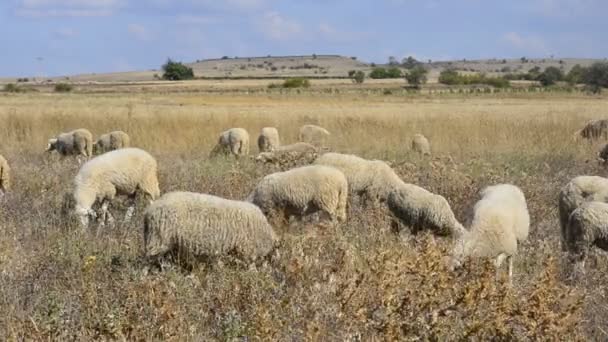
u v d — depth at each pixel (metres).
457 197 12.13
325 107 45.72
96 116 27.66
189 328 6.19
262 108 42.72
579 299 6.32
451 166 15.14
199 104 49.28
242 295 6.79
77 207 10.55
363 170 11.64
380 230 9.40
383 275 6.49
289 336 5.98
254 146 23.61
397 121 26.34
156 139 22.72
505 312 6.16
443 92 81.50
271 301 6.53
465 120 26.09
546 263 7.38
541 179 14.35
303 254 7.59
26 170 15.39
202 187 12.68
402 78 141.88
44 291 7.23
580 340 6.09
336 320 6.19
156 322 6.16
